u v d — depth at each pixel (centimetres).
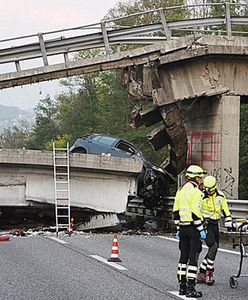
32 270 1341
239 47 2472
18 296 1046
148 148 5206
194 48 2475
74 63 2480
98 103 8650
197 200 1084
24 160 2506
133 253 1689
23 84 2495
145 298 1033
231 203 2128
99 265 1425
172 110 2581
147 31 2552
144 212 2973
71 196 2583
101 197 2591
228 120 2522
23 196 2586
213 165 2556
